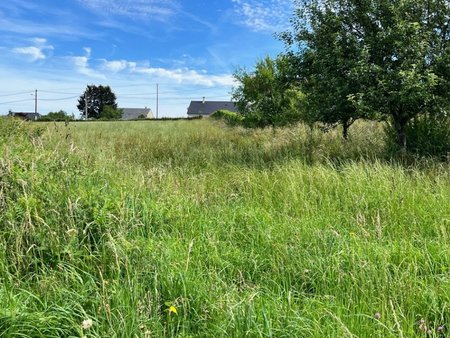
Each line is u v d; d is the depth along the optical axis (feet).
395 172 22.35
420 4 27.02
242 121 72.23
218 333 8.82
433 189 19.77
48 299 9.50
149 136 59.67
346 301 10.07
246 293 10.28
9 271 10.96
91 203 14.20
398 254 12.46
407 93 25.73
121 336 8.34
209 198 19.06
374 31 28.40
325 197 19.21
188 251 11.85
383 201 17.99
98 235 12.82
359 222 15.35
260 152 33.86
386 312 9.41
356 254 12.08
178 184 20.95
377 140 34.55
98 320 8.91
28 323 8.42
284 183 21.40
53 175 15.89
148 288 10.43
